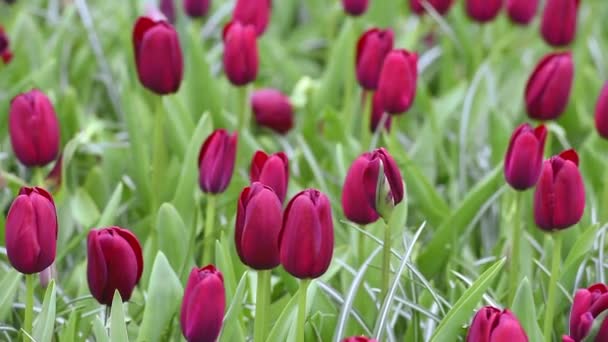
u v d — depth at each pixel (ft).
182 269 6.31
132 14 8.33
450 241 6.67
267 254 5.56
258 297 5.71
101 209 7.16
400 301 6.05
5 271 6.52
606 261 6.55
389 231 5.85
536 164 6.12
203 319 5.50
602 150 7.66
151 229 6.65
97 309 6.14
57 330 6.09
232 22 7.02
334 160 7.49
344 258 6.49
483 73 7.96
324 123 7.57
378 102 7.01
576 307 5.56
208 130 6.76
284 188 5.86
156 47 6.48
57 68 8.25
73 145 6.85
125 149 7.32
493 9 8.07
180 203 6.69
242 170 7.34
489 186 6.75
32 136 6.35
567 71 6.68
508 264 6.55
